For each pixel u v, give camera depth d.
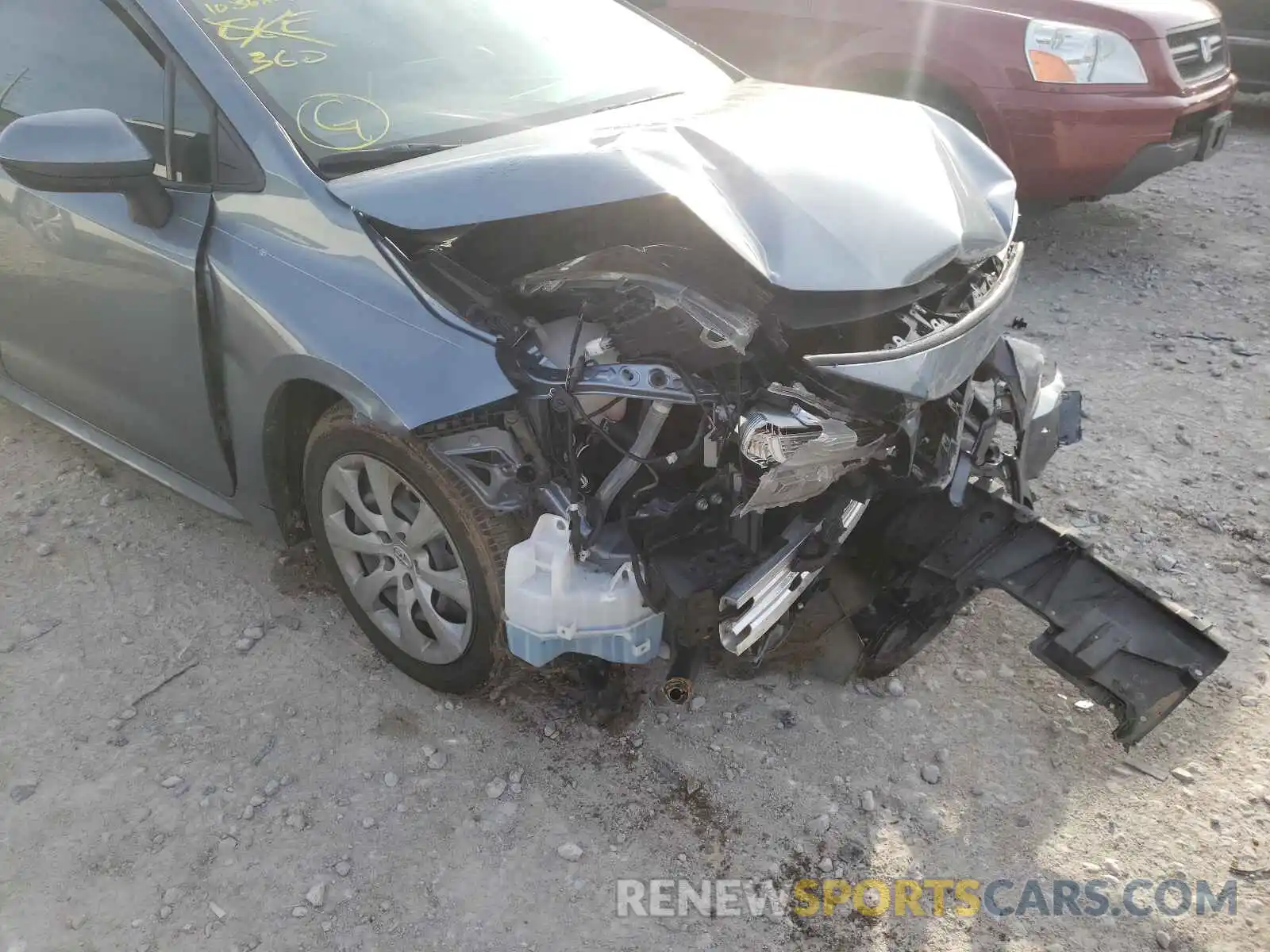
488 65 2.99
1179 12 5.38
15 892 2.21
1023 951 2.11
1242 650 2.88
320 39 2.84
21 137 2.45
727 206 2.27
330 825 2.37
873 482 2.46
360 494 2.62
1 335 3.48
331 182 2.49
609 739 2.59
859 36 5.57
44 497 3.56
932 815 2.40
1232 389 4.31
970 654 2.89
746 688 2.75
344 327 2.35
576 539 2.21
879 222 2.31
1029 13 5.22
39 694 2.74
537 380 2.20
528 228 2.48
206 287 2.62
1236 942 2.13
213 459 2.90
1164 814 2.41
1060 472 3.71
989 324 2.46
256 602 3.07
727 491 2.25
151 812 2.40
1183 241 6.11
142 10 2.81
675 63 3.36
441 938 2.12
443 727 2.63
